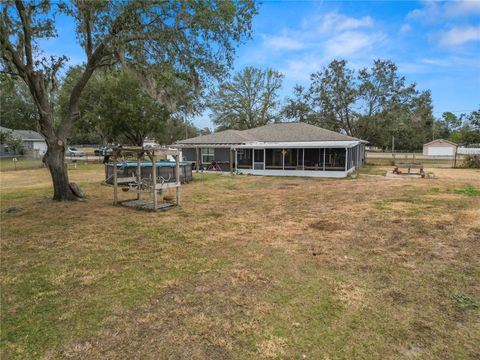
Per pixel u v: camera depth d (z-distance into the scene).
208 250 5.40
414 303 3.47
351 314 3.25
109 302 3.55
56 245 5.71
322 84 29.75
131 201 10.20
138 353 2.63
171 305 3.47
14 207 9.14
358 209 8.78
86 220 7.71
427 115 29.55
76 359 2.56
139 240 6.02
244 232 6.56
